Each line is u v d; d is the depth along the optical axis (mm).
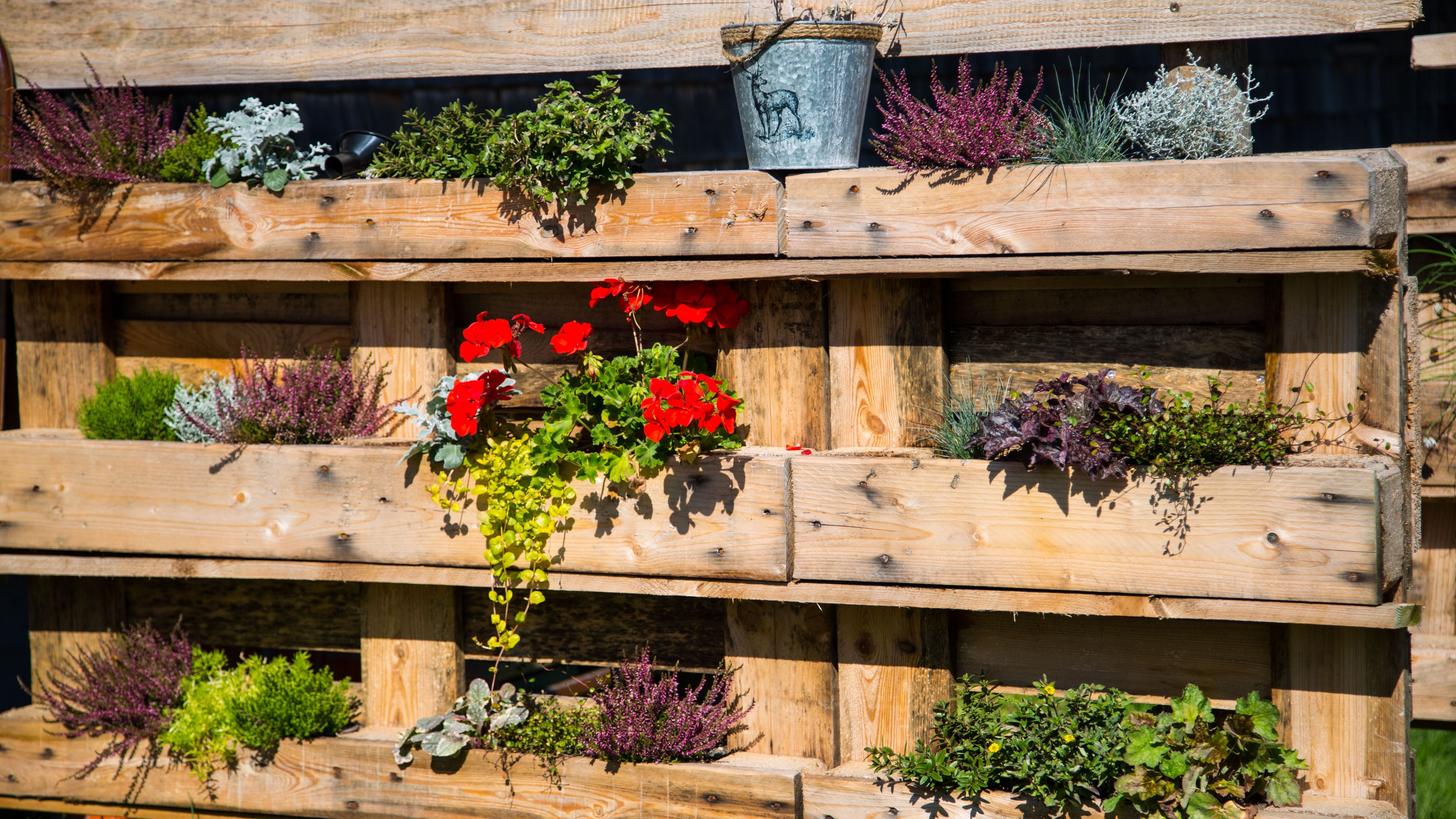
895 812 2924
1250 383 2869
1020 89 4156
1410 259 3576
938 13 3127
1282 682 2844
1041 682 3051
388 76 3490
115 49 3627
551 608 3379
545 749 3131
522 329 3115
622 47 3340
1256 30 2900
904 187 2834
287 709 3283
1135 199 2689
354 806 3289
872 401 3074
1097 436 2680
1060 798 2805
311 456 3199
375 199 3141
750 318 3127
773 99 2926
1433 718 3596
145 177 3404
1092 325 2979
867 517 2889
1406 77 4031
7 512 3391
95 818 3541
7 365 3695
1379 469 2557
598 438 2979
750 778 3012
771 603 3148
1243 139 2865
